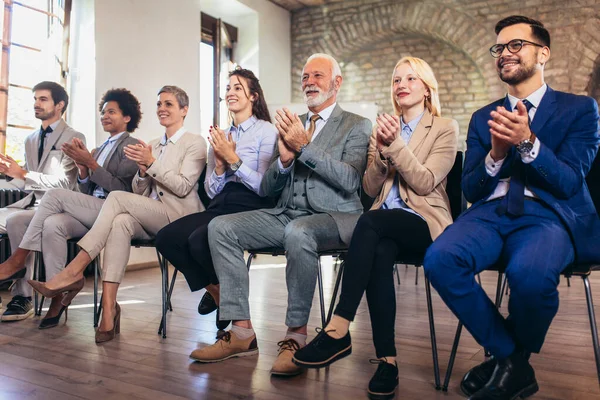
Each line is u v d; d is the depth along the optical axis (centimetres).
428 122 217
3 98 436
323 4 748
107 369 204
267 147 257
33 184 332
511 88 182
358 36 730
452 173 234
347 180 219
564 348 230
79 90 480
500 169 174
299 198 230
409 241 189
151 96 530
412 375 196
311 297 207
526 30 175
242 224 220
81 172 304
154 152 296
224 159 246
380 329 181
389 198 214
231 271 218
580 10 611
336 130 235
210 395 177
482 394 158
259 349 230
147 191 282
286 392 179
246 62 708
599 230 169
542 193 169
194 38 586
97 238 251
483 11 657
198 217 245
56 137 345
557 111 173
